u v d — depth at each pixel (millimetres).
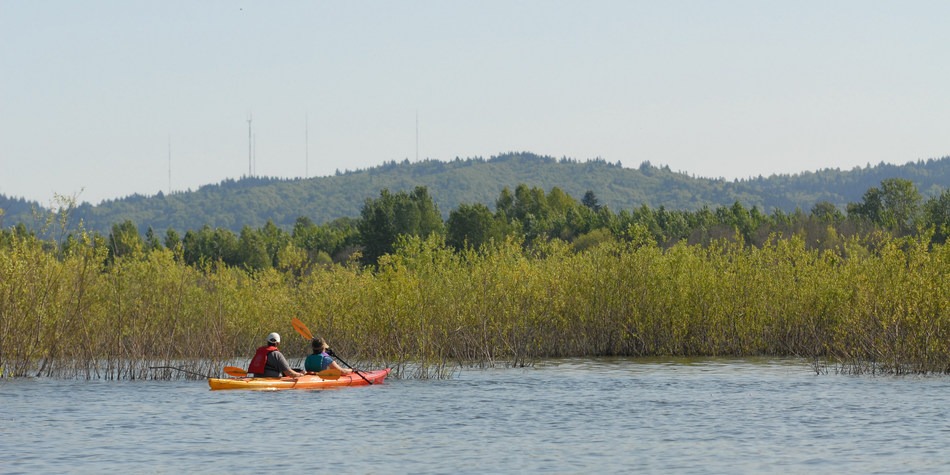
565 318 43344
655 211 144375
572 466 18516
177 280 40219
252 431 22266
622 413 25016
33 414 24688
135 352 34500
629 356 42750
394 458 19250
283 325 44031
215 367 34156
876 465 18391
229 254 136375
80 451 19891
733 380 32406
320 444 20719
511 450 20062
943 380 31484
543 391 29531
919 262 35188
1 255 33125
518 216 161000
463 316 39250
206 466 18500
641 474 17828
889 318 34406
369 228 119938
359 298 37469
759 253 44375
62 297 34250
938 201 113125
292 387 30234
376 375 31891
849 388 29562
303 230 166625
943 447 19969
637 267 44000
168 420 23828
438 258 42156
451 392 29359
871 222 117812
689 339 43250
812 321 41500
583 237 113500
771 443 20656
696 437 21453
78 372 34500
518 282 41656
